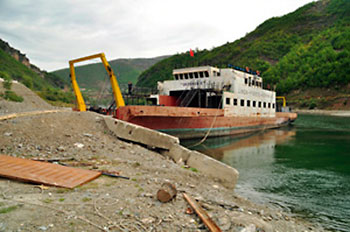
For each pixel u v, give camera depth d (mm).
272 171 13219
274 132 33219
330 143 23281
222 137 26641
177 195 6664
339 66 123125
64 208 4625
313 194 9742
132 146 12234
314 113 93000
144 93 29531
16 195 5020
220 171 10320
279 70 164375
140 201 5613
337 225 7070
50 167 7168
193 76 30234
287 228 6414
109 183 6660
